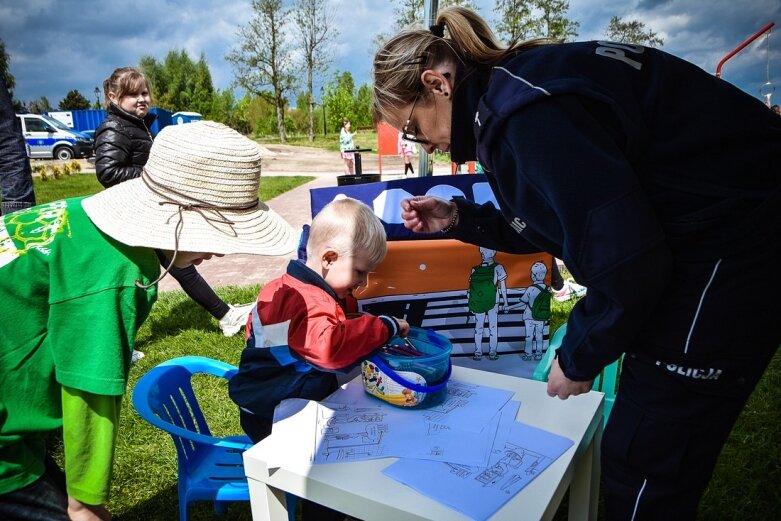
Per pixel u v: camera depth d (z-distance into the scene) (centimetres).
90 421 117
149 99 347
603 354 110
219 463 193
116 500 226
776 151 108
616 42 121
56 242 114
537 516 102
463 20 125
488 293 211
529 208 109
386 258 206
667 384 114
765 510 213
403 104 133
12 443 121
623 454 122
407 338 163
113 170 332
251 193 125
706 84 112
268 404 169
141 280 117
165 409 184
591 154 98
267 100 3678
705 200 105
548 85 102
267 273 589
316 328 154
